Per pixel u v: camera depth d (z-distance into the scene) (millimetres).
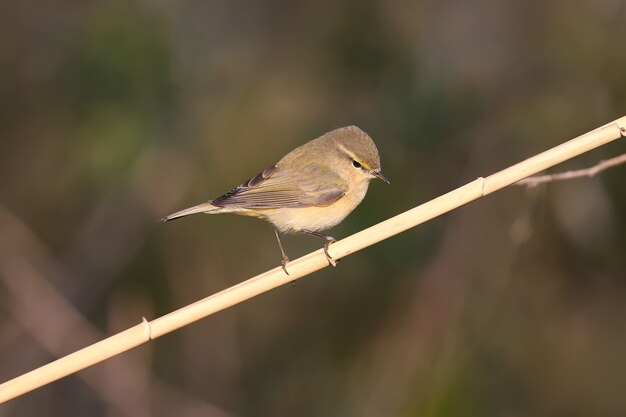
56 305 13586
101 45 12023
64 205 13711
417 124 12352
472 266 12805
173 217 8852
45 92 13094
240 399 13766
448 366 12328
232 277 13516
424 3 13070
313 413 13469
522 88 12805
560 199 12578
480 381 12703
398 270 12883
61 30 13000
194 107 12906
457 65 12703
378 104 12703
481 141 12547
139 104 12141
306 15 13555
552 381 13289
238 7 13711
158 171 13000
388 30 12961
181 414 13578
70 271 13672
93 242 13664
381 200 12078
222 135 13195
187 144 12953
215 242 13508
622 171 12336
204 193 13086
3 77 13195
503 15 13000
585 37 12641
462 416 12133
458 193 7051
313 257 7234
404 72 12641
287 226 9414
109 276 13672
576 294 13352
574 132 12352
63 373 6789
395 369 12648
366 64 12953
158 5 12438
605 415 13203
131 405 13328
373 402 12703
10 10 13141
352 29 13000
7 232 13516
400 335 12820
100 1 12617
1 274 13625
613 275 13109
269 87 13430
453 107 12445
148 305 13578
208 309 6969
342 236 11844
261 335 13984
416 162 12469
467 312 12734
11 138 13383
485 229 12883
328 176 9367
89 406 13922
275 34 13672
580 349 13430
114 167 12078
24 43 13117
